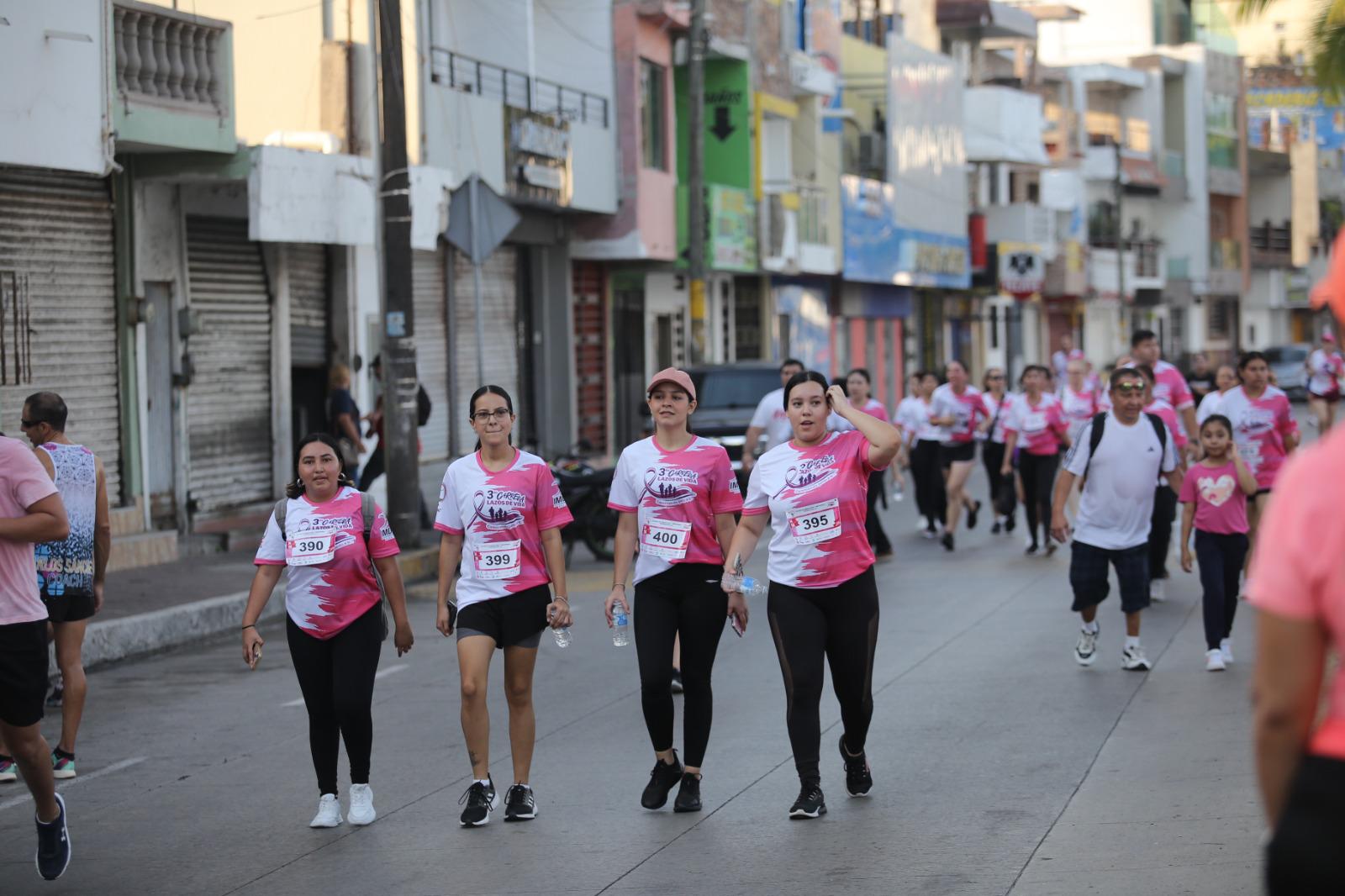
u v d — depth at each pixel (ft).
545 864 30.25
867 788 34.30
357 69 94.63
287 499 33.91
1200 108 292.61
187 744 42.42
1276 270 331.77
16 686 28.91
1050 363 254.68
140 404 76.07
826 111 167.84
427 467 104.99
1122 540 47.16
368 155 94.84
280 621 64.23
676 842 31.37
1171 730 39.50
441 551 33.91
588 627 59.82
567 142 113.29
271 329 87.20
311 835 33.12
